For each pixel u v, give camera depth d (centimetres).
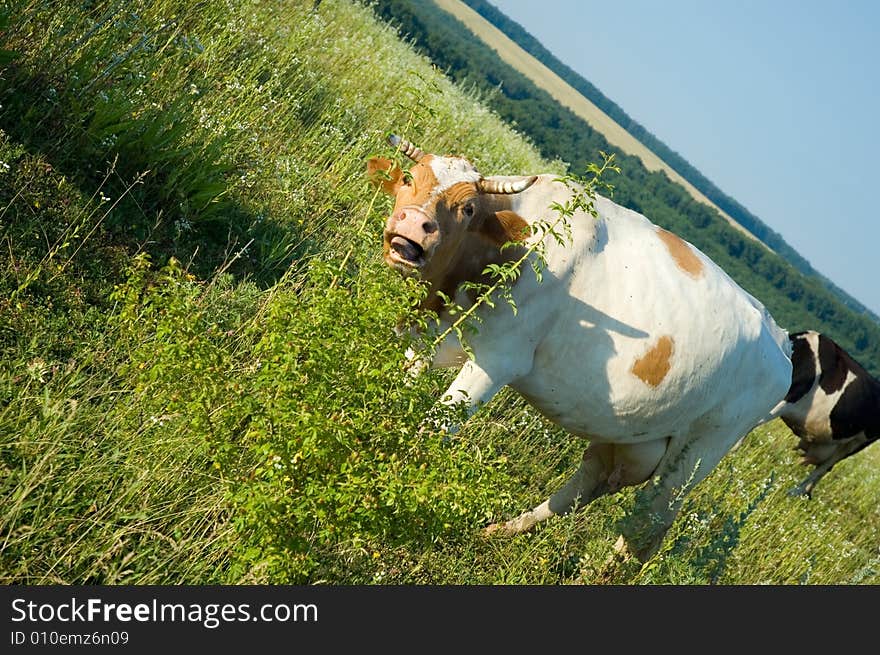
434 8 6456
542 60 13538
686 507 772
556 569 588
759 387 670
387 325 407
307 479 377
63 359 464
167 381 388
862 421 1161
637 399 600
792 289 6769
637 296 586
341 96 995
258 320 550
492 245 532
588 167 487
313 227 729
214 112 722
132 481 398
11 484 370
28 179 538
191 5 820
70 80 600
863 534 1198
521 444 696
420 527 390
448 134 1104
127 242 569
